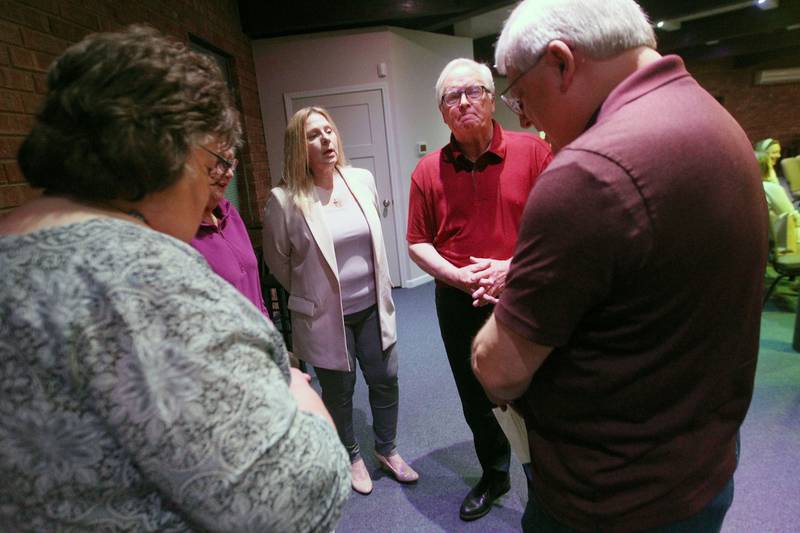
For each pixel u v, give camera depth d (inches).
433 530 63.9
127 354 15.3
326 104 169.5
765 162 139.3
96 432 15.5
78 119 16.9
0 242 16.5
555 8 24.5
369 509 68.4
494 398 34.4
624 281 22.2
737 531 59.1
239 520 16.6
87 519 16.1
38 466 15.5
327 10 153.8
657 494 25.6
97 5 86.8
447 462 77.4
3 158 64.5
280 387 18.7
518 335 24.7
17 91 67.6
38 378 15.1
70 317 15.2
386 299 69.7
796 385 90.0
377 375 71.2
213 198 34.2
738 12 222.2
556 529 30.0
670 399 24.5
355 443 73.3
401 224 178.4
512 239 56.7
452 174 57.4
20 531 16.3
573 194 21.6
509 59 26.8
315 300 64.8
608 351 24.3
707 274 22.0
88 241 16.4
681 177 20.8
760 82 331.0
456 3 155.8
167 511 17.0
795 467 69.0
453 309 59.5
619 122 22.4
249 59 162.4
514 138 56.5
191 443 15.8
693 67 326.6
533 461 30.8
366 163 173.8
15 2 68.0
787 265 121.0
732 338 24.4
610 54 24.0
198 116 19.0
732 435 27.0
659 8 190.4
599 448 26.4
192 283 17.1
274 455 17.1
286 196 64.1
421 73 179.6
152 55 17.9
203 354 16.3
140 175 17.8
